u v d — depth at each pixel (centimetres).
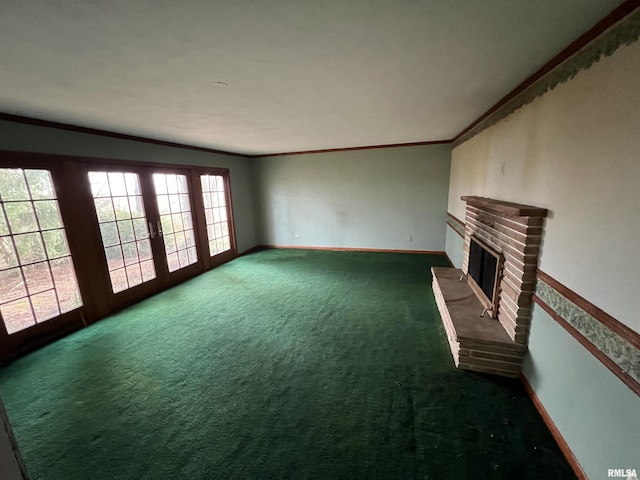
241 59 159
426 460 148
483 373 214
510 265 207
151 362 237
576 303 142
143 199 382
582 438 135
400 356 239
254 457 152
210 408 187
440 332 275
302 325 296
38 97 209
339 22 125
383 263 509
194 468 147
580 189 141
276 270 491
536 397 180
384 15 120
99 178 328
